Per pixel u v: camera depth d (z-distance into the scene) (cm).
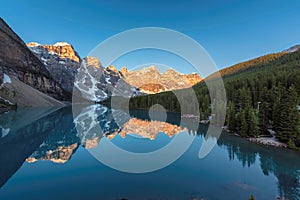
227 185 1245
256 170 1563
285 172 1534
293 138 2430
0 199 978
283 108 2719
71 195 1030
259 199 1094
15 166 1438
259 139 2730
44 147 2047
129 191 1087
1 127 3275
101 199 988
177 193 1094
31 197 999
